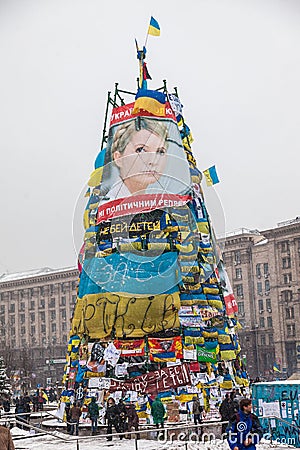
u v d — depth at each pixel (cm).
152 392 2627
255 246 10362
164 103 2698
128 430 2492
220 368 2797
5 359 8906
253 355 10031
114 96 3067
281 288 9956
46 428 2870
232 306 3250
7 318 12356
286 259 9981
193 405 2602
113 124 2727
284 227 10000
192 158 3148
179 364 2662
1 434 1144
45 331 11856
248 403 1221
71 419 2669
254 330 10100
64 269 11938
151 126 2627
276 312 9956
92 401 2641
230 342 2897
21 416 2803
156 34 3153
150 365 2666
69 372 2944
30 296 12156
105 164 2673
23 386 6706
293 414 1967
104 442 2333
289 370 9669
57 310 11762
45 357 11662
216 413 2661
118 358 2683
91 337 2750
